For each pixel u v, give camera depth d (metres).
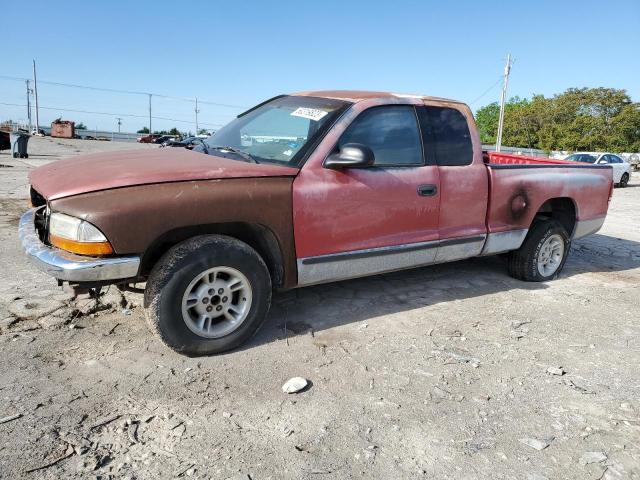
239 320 3.34
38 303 3.97
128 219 2.84
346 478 2.26
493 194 4.53
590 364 3.47
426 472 2.32
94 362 3.16
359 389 3.00
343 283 4.88
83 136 56.00
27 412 2.61
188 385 2.95
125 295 4.19
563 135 48.50
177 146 4.59
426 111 4.18
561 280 5.45
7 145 20.98
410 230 4.03
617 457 2.48
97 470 2.23
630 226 9.55
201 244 3.11
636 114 45.56
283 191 3.34
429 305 4.42
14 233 6.29
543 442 2.58
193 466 2.29
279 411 2.74
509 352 3.59
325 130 3.61
